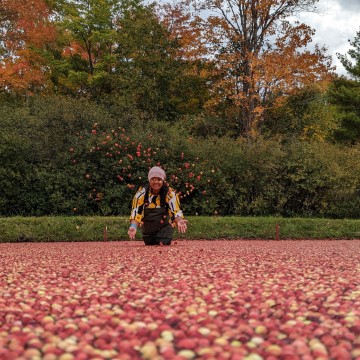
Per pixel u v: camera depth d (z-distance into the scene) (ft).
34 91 96.94
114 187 48.60
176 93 93.15
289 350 5.74
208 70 90.99
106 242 35.81
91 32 99.55
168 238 26.99
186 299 9.37
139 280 12.55
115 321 7.47
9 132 50.57
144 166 49.47
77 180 48.44
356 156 58.34
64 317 8.04
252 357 5.40
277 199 52.70
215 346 5.78
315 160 53.52
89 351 5.73
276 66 80.59
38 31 92.32
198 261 17.29
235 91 88.33
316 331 6.64
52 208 48.55
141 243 33.47
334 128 96.94
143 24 90.74
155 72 87.92
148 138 51.52
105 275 13.71
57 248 29.22
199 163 51.88
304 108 95.45
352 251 24.91
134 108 64.69
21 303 9.12
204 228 40.16
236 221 41.34
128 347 5.87
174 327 7.14
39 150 50.60
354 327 6.89
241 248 26.43
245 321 7.48
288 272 13.91
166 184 25.86
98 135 52.01
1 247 31.30
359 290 10.41
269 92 86.17
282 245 31.27
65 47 106.63
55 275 13.88
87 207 48.80
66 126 53.01
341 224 42.70
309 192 53.16
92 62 107.14
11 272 14.98
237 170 51.72
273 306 8.74
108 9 101.40
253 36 86.12
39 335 6.65
